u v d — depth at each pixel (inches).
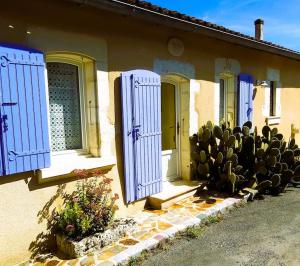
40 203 146.6
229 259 140.4
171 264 137.5
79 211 147.3
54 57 160.2
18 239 139.8
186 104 236.4
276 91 349.7
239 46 276.8
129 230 164.1
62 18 151.8
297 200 221.8
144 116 192.9
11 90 129.9
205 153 231.9
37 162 140.4
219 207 198.8
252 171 235.1
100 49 169.8
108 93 176.1
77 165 158.9
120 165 185.6
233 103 284.0
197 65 237.6
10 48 129.0
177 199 210.4
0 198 133.0
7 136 129.6
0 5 130.3
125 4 153.9
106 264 133.6
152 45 199.9
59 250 150.0
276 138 249.6
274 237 161.3
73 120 174.4
